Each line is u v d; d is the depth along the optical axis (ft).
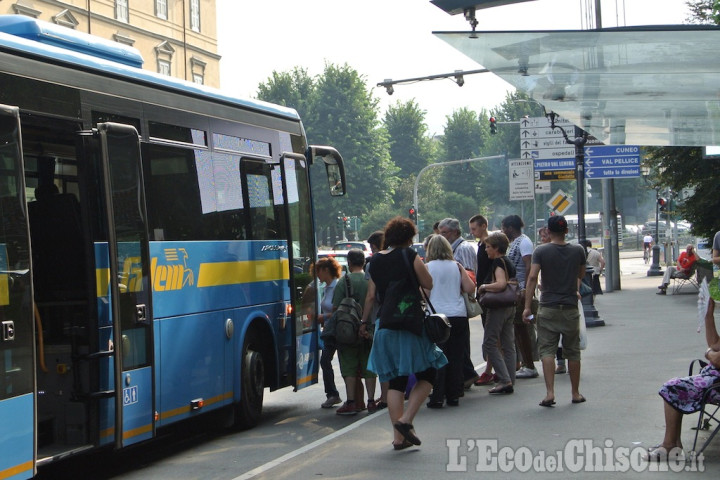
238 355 33.37
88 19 153.89
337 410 36.94
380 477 24.99
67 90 25.38
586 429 30.19
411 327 27.48
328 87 284.00
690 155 95.55
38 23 26.12
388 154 293.02
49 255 25.80
